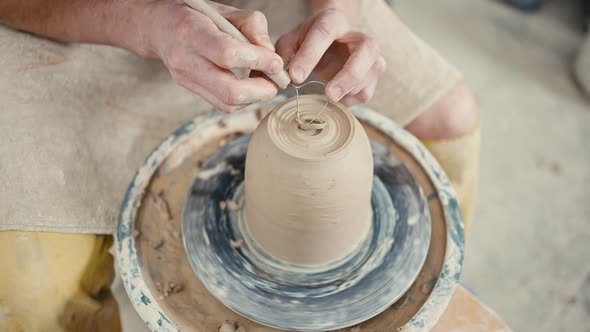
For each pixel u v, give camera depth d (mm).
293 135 917
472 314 1015
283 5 1441
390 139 1243
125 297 1167
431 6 2746
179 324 946
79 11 1096
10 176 1057
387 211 1097
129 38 1037
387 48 1387
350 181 907
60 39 1248
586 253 1875
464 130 1425
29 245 1043
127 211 1094
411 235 1048
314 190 888
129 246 1035
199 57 874
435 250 1048
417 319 933
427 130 1435
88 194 1148
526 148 2186
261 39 884
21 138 1091
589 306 1746
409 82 1388
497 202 2021
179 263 1046
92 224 1127
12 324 1046
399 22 1440
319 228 938
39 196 1072
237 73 1083
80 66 1275
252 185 949
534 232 1937
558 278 1814
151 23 955
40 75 1189
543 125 2262
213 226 1073
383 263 1014
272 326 921
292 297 967
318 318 931
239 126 1284
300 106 973
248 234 1063
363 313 935
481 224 1962
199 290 1006
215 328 949
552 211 1991
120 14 1021
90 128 1222
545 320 1719
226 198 1123
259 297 962
